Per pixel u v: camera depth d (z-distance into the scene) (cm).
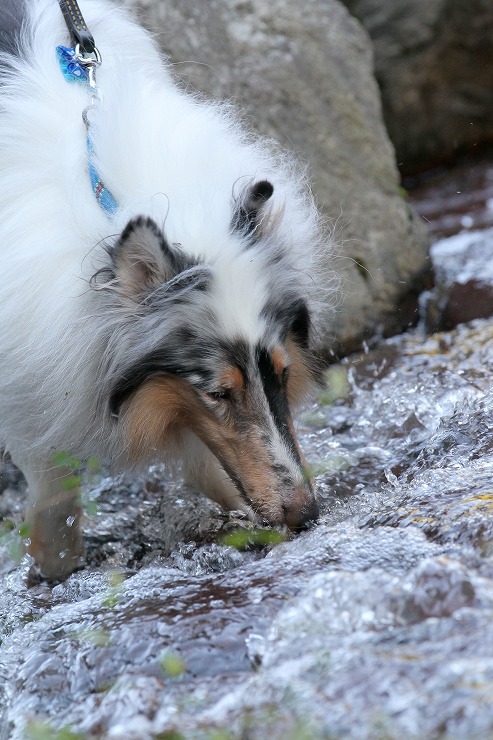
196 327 580
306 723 324
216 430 605
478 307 1002
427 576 409
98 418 623
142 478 760
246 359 581
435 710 314
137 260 567
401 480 652
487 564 434
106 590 550
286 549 533
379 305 993
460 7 1434
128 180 583
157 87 654
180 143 603
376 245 1014
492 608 384
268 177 631
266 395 591
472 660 337
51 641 477
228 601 460
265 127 980
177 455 678
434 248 1172
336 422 796
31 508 677
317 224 684
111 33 711
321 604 416
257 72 995
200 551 605
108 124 594
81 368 602
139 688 390
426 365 877
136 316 587
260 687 362
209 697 377
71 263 587
